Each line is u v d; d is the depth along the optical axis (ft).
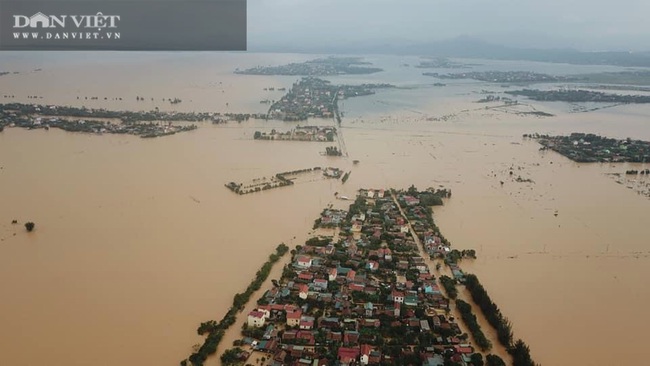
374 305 349.61
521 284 377.91
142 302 339.77
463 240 453.58
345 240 442.50
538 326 327.47
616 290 373.20
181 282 366.02
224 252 414.82
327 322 323.37
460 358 292.40
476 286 356.18
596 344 311.47
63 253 401.70
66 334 304.91
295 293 355.97
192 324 319.68
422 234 459.73
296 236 450.71
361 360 289.12
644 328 328.49
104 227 452.35
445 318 334.03
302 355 293.02
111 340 301.22
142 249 413.59
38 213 474.49
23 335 302.25
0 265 379.35
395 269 397.39
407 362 289.33
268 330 314.55
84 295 345.31
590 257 424.87
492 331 322.55
